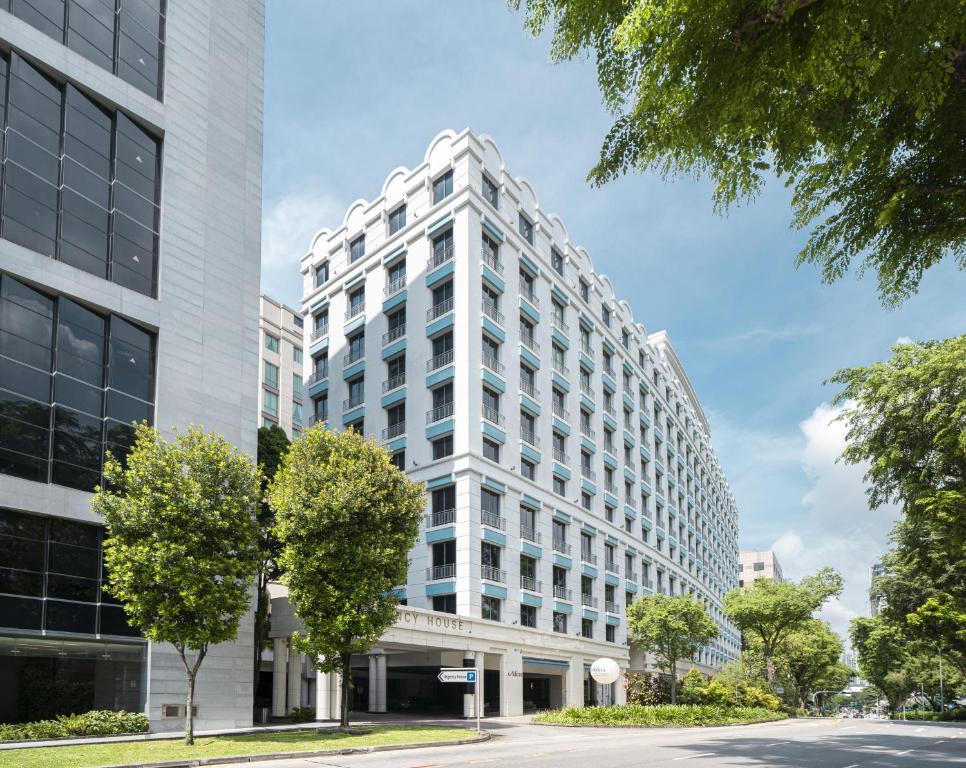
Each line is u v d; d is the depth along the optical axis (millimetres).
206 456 21125
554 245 49875
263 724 27141
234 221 28484
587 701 46312
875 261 7844
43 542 21078
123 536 19828
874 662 73000
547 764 15609
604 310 57531
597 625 47812
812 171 7473
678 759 17047
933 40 5566
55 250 22516
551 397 46438
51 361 22031
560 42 7199
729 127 6539
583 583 47344
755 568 141500
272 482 26734
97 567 22172
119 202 24594
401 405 42875
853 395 22703
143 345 24766
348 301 48500
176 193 26391
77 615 21391
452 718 34938
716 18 5516
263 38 31359
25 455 20828
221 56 29125
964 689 75125
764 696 47625
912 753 20109
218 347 26984
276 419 61781
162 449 21156
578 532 46969
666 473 68188
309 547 22906
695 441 84688
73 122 23625
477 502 37938
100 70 24406
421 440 40531
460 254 40688
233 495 21297
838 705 162625
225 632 20344
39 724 19547
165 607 19484
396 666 39844
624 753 18531
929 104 6047
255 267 29078
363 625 22859
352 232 49188
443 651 34875
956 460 20812
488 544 38469
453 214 41500
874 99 6438
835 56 5691
